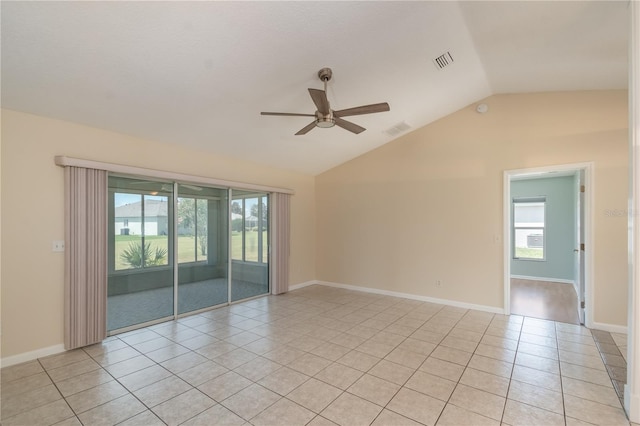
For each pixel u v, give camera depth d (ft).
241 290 17.52
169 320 14.11
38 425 6.96
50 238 10.47
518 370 9.39
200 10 7.30
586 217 12.92
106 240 11.66
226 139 14.35
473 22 9.05
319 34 8.81
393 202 18.13
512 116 14.57
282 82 10.73
